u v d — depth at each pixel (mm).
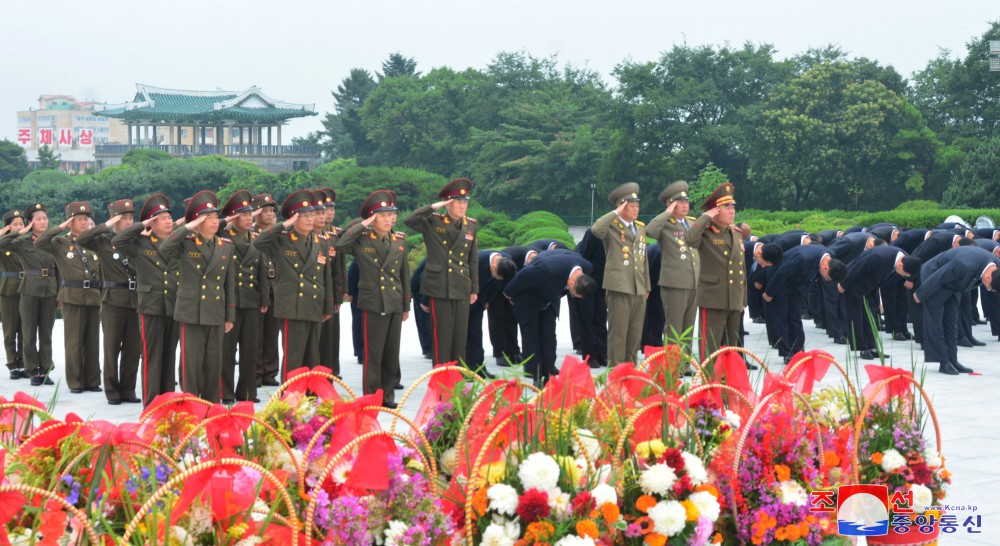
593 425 4809
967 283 12484
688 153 60719
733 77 63250
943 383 12047
